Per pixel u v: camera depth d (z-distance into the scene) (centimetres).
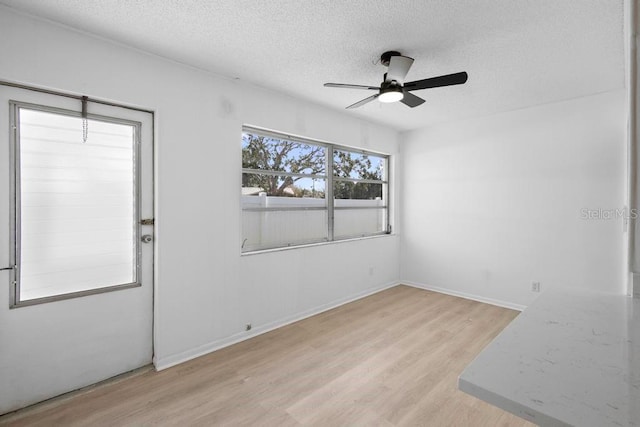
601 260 333
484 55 248
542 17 197
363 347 287
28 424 188
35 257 208
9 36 190
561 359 92
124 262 244
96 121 230
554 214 361
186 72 265
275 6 189
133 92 237
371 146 448
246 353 277
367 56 252
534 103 362
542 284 370
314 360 264
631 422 65
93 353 229
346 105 373
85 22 205
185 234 265
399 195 503
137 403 208
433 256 466
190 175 268
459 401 210
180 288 262
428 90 322
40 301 208
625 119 314
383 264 475
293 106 347
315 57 254
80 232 225
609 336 107
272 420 192
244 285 306
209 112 279
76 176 223
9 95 196
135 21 204
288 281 346
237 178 300
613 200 325
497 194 402
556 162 359
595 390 76
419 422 191
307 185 386
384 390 222
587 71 275
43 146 210
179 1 184
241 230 316
